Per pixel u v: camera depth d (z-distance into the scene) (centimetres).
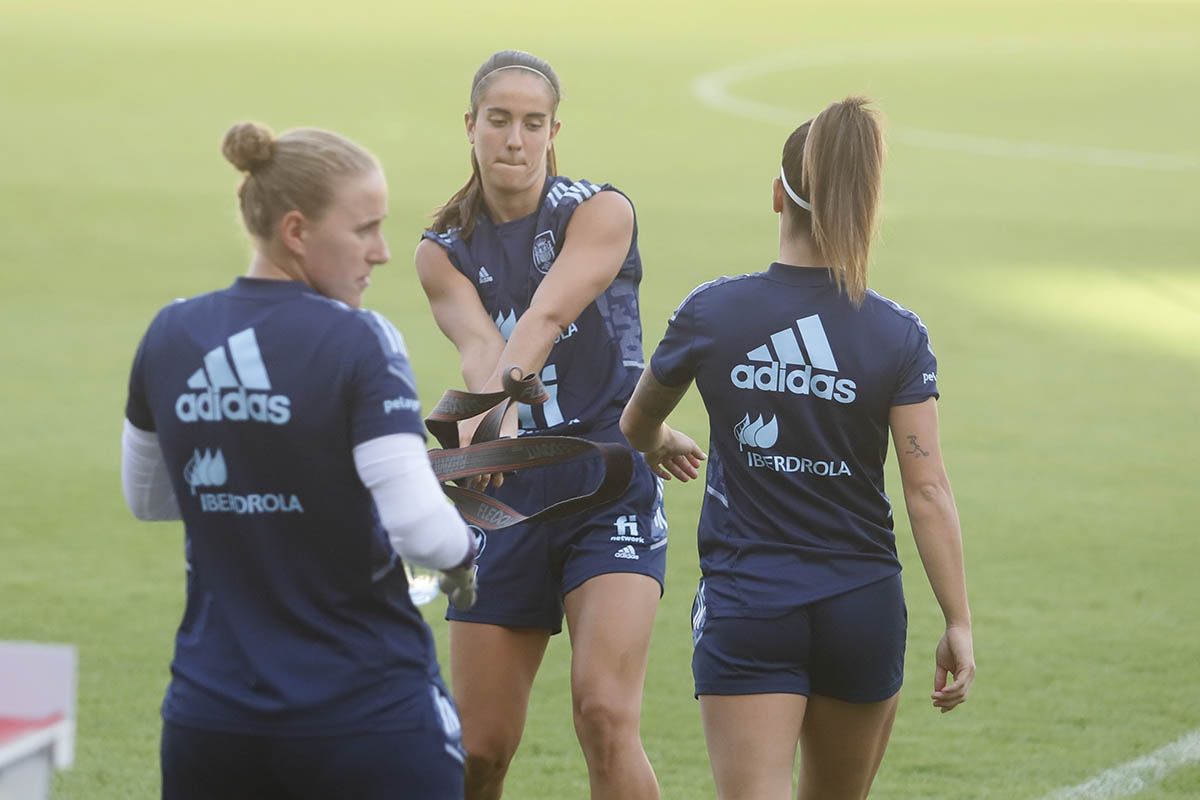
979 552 2491
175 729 945
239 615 938
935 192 6731
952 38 14350
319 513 925
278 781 938
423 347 3862
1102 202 6525
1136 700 1883
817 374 1174
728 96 10169
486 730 1414
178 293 4475
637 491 1421
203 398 930
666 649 2055
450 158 7106
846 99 1180
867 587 1189
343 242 950
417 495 911
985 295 4678
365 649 936
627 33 13912
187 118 8100
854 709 1210
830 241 1160
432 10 15150
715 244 5353
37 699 823
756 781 1180
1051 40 14250
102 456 2955
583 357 1456
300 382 916
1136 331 4250
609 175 6906
